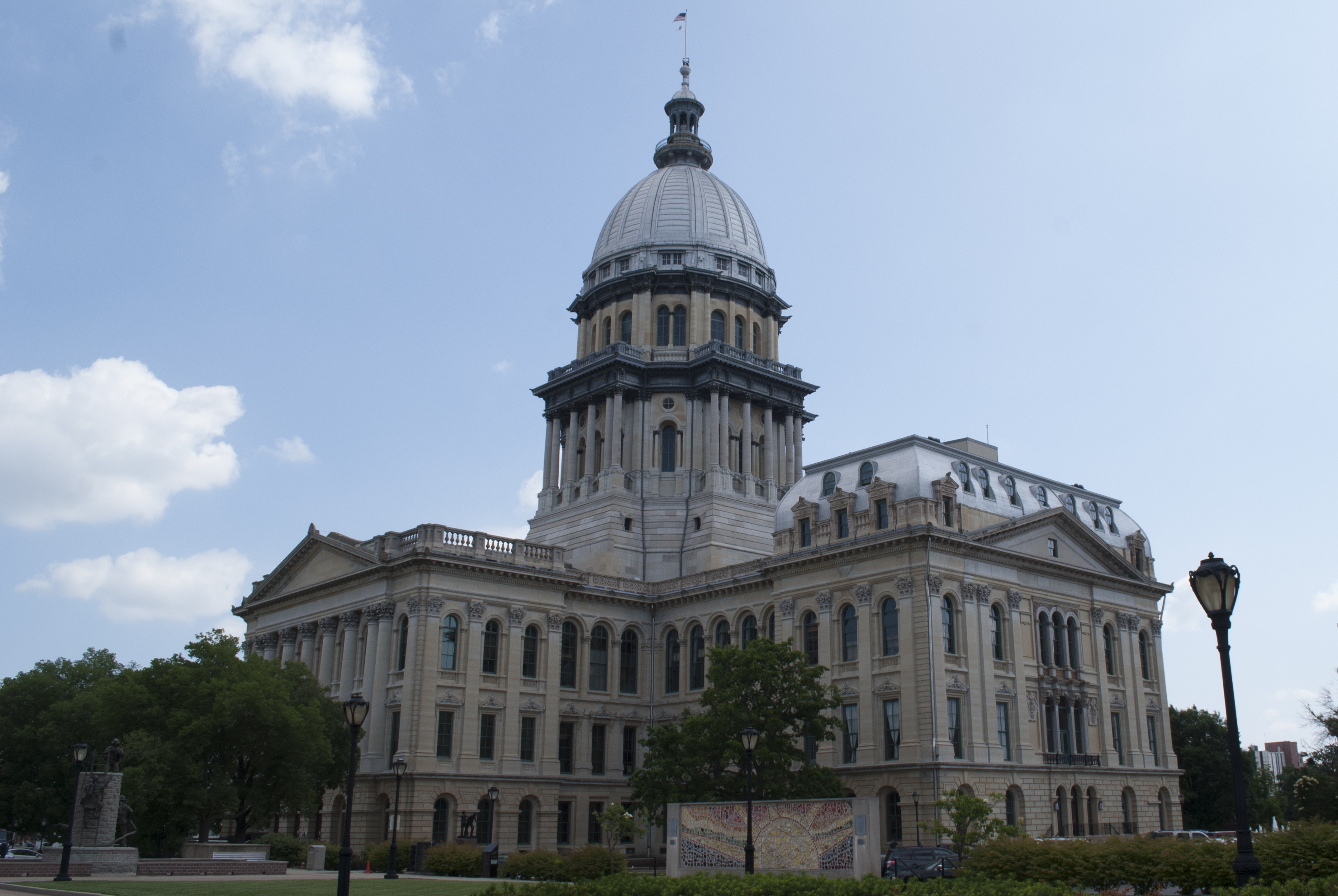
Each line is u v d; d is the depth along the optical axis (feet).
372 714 266.57
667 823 167.73
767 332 377.91
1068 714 266.77
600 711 295.48
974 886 101.50
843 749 249.96
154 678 235.20
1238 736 82.38
